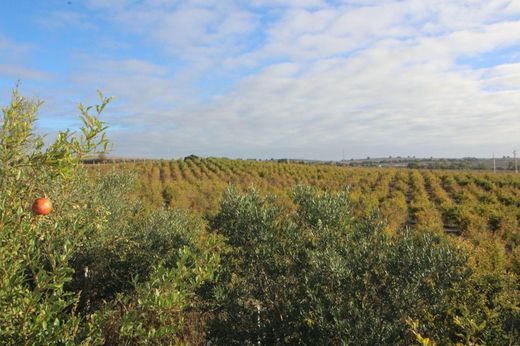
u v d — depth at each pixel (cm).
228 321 412
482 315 414
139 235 567
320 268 378
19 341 225
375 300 383
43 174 246
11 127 225
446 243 400
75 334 249
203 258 303
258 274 423
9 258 228
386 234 427
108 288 523
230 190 459
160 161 4475
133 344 313
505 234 1391
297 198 464
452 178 3155
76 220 288
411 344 359
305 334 377
